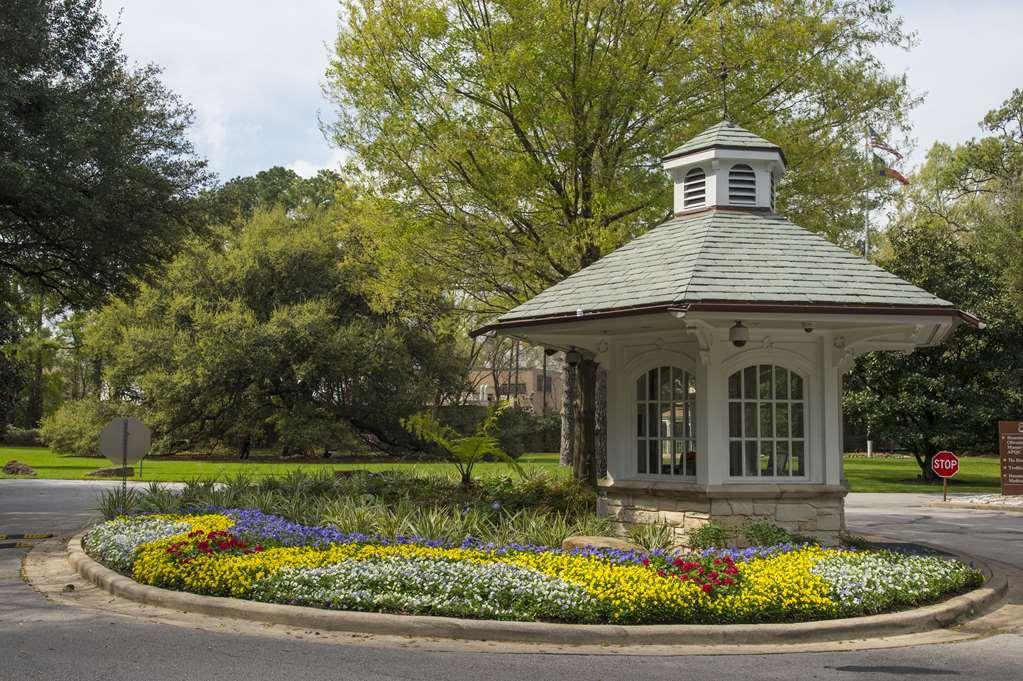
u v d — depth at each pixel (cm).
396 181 1627
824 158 1638
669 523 1112
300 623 743
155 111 2008
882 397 2834
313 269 4188
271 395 4181
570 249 1548
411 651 669
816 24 1577
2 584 942
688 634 712
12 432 5819
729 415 1091
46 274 2139
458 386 4491
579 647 694
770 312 983
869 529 1577
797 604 767
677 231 1206
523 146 1608
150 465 3247
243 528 1059
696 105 1611
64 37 1786
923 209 4481
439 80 1591
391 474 1547
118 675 593
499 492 1298
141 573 886
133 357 3869
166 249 2041
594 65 1563
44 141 1650
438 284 1750
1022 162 4344
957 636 757
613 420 1186
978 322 1051
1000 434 2222
